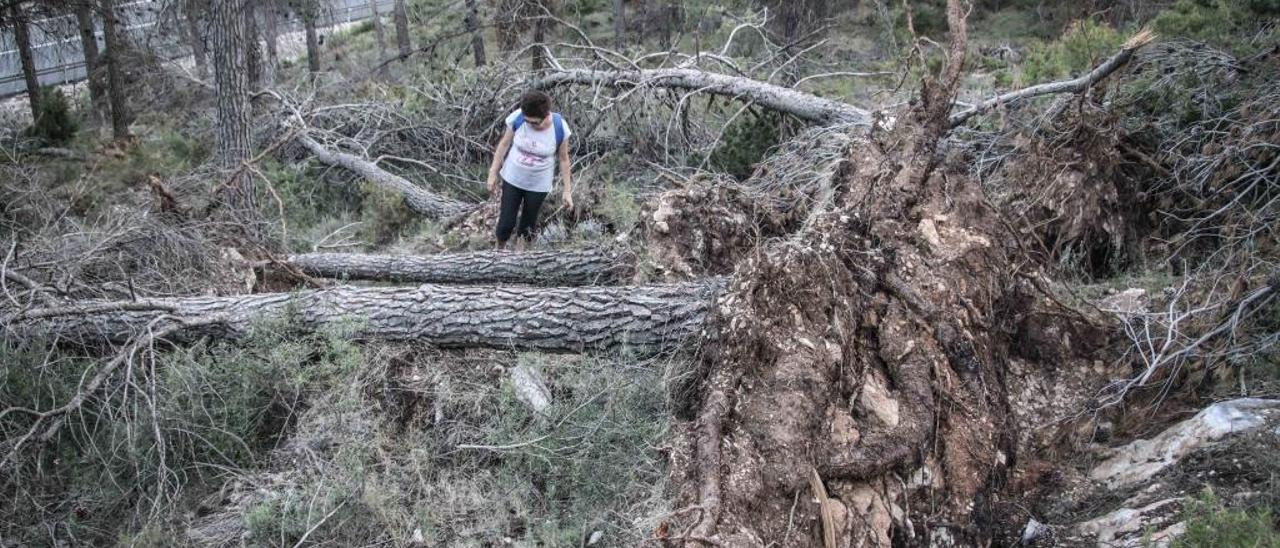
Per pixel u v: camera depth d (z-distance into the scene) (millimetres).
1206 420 3561
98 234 5301
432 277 5543
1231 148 5184
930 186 4488
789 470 3295
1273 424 3432
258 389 4102
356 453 3674
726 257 5109
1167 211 5445
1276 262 4316
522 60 11078
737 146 7949
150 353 4152
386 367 4164
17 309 4277
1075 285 4898
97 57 13789
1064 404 4043
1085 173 5223
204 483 3826
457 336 4195
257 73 14047
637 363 3961
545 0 14227
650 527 3137
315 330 4320
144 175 9086
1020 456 3881
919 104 4859
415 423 4004
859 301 3934
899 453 3457
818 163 6332
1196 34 7094
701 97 9547
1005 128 6344
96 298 4770
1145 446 3682
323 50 19438
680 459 3354
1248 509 3088
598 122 8781
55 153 10852
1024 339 4250
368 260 5672
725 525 3031
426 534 3402
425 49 12062
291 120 9742
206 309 4441
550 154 5695
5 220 6281
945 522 3453
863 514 3355
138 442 3859
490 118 9445
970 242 4242
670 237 5109
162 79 13930
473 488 3549
